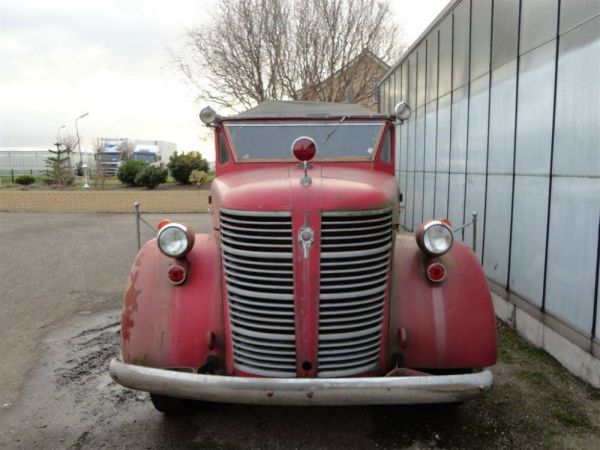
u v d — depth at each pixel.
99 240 13.29
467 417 4.12
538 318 5.55
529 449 3.68
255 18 22.67
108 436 3.93
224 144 4.60
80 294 8.10
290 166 4.43
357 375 3.36
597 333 4.47
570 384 4.66
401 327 3.58
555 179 5.19
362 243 3.30
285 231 3.24
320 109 4.91
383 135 4.58
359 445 3.75
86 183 26.67
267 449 3.71
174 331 3.58
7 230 15.12
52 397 4.59
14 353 5.62
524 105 5.93
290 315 3.28
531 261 5.72
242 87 23.44
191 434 3.94
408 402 3.01
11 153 46.59
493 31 6.88
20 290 8.34
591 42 4.58
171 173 25.61
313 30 22.77
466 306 3.63
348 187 3.43
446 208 9.09
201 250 3.87
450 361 3.55
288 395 3.01
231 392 3.04
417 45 11.23
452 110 8.76
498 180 6.68
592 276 4.54
